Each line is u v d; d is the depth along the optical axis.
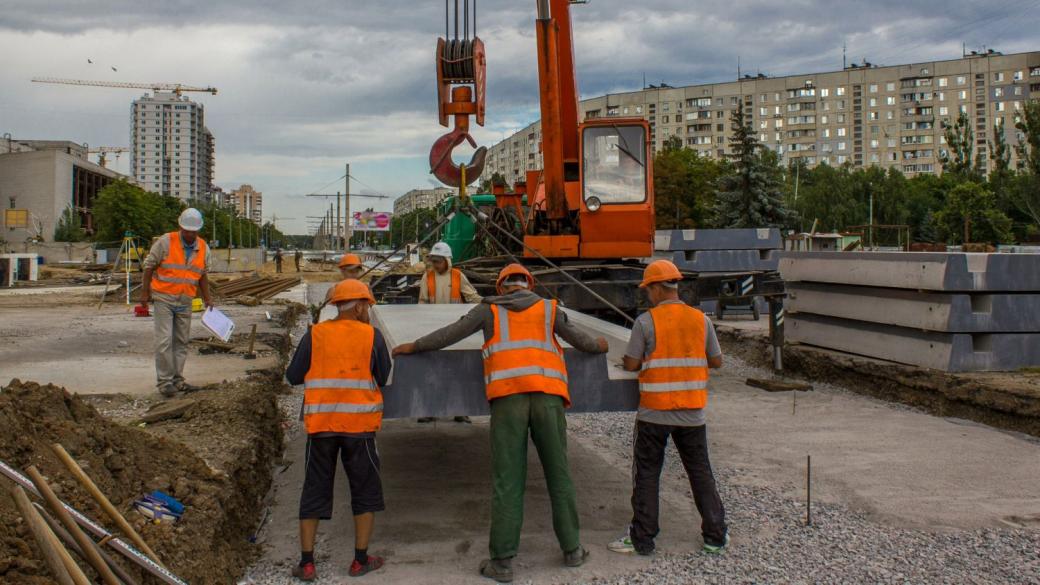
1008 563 4.70
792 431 8.16
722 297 9.92
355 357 4.52
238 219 125.12
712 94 115.12
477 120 9.71
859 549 4.93
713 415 8.98
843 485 6.25
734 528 5.31
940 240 57.59
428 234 9.53
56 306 18.86
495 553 4.47
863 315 10.67
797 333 12.34
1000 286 9.23
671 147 62.56
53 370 8.88
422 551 4.90
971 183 53.81
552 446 4.64
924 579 4.48
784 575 4.54
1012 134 106.94
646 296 9.04
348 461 4.52
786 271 12.48
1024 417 8.00
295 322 18.67
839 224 67.00
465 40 9.64
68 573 2.60
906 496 5.96
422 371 4.96
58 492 3.58
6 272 27.17
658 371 4.89
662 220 51.22
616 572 4.59
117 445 4.44
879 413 9.07
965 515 5.53
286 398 9.70
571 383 5.13
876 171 79.56
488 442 7.74
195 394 7.10
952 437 7.85
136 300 20.27
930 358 9.54
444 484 6.34
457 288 8.11
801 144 114.88
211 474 4.74
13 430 3.78
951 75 109.25
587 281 9.12
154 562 3.39
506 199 11.98
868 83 112.44
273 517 5.51
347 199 66.44
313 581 4.43
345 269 6.92
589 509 5.75
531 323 4.72
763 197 39.34
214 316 7.79
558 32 10.22
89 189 109.88
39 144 132.38
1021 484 6.25
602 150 9.90
